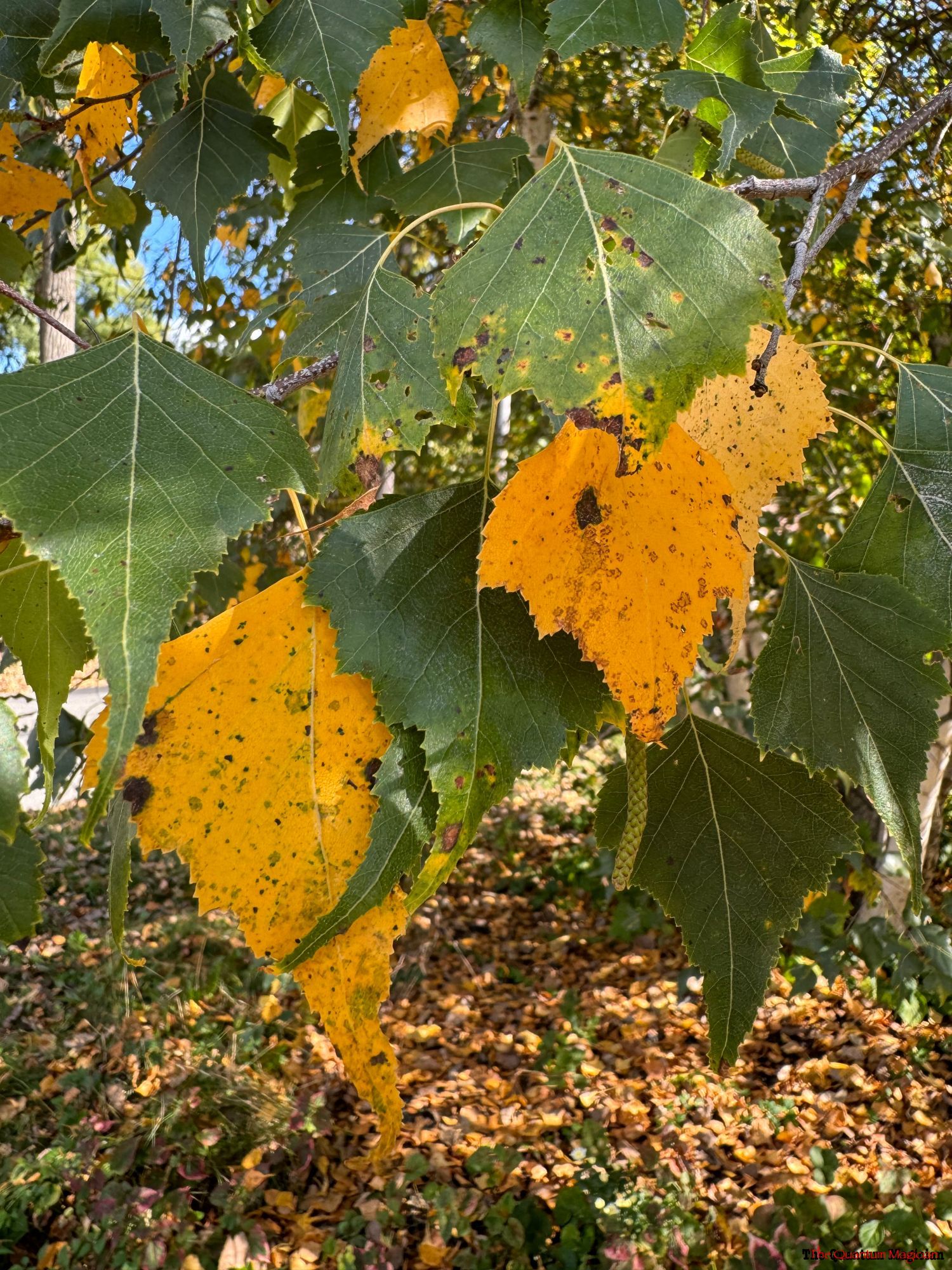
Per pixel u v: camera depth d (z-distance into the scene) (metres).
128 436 0.13
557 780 1.92
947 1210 0.85
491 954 1.44
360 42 0.21
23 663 0.18
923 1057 1.07
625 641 0.14
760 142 0.28
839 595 0.19
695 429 0.18
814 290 0.90
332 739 0.15
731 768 0.19
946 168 0.76
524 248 0.14
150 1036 1.15
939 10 0.65
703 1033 1.19
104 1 0.21
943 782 1.13
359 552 0.15
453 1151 1.02
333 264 0.26
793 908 0.19
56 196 0.29
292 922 0.14
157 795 0.14
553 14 0.20
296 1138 1.03
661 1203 0.90
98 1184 0.93
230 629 0.15
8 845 0.16
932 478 0.19
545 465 0.14
